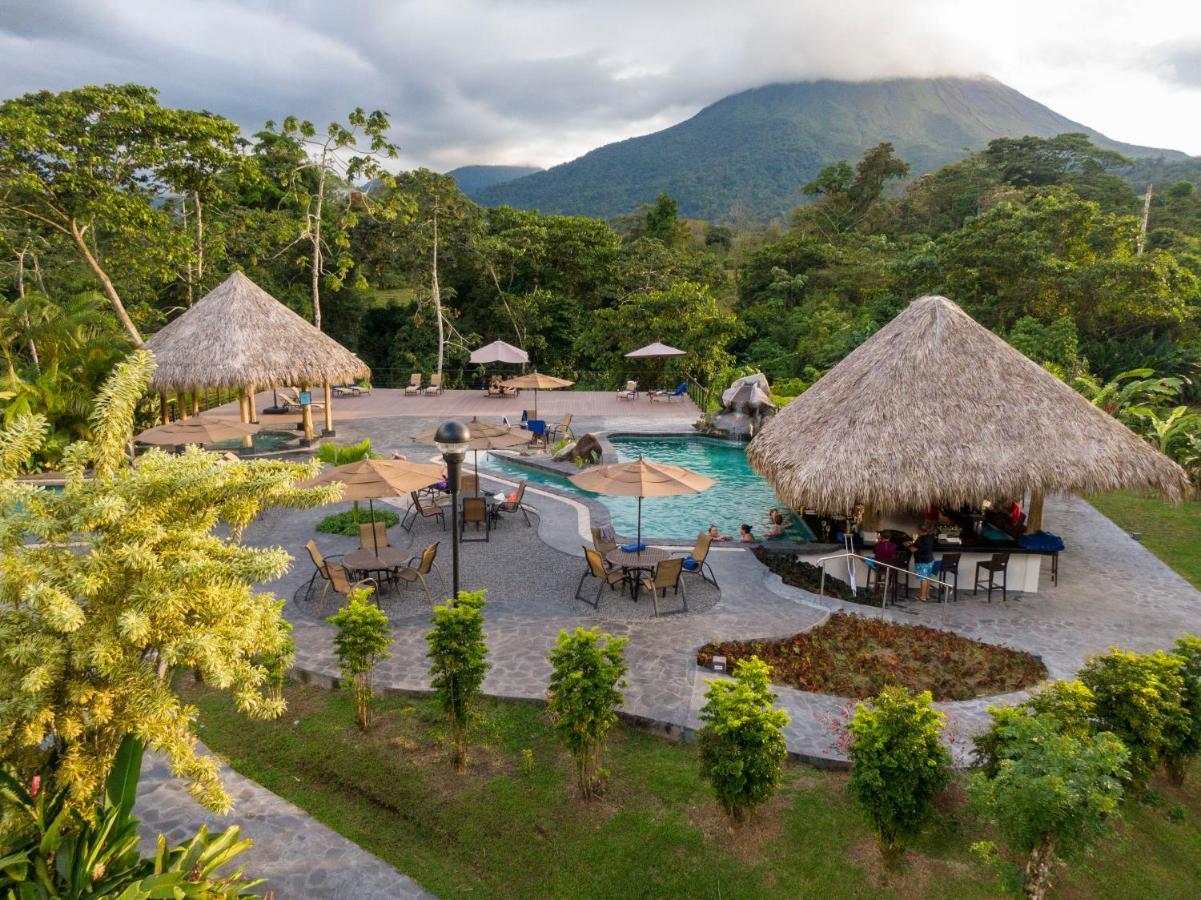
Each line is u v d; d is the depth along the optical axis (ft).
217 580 16.60
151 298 125.59
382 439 83.05
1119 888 19.70
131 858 16.66
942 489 37.58
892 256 178.09
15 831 15.85
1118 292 110.63
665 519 57.57
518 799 23.12
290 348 75.51
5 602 15.61
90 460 18.20
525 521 53.72
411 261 145.48
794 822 21.85
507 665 31.30
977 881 19.56
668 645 33.27
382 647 26.09
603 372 146.30
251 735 26.73
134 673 15.89
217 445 77.61
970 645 33.45
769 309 174.70
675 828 21.67
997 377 40.81
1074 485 37.78
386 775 24.38
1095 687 22.82
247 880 19.53
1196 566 45.68
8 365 70.28
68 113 64.95
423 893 19.42
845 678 30.17
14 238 97.04
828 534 47.85
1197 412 93.91
